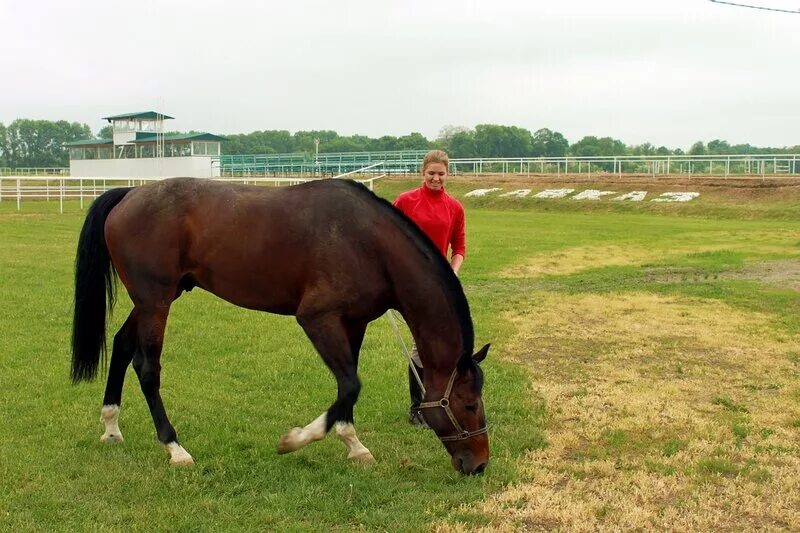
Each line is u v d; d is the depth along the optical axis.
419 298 4.61
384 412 5.93
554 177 44.62
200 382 6.61
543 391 6.48
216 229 4.86
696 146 91.75
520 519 4.04
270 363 7.26
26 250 15.26
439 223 5.56
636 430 5.48
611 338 8.60
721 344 8.26
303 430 4.60
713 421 5.64
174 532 3.86
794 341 8.42
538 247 18.94
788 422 5.65
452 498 4.27
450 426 4.51
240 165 57.81
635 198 37.41
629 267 15.38
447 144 101.38
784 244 19.84
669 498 4.32
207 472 4.70
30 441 5.09
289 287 4.80
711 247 19.12
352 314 4.73
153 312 4.96
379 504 4.24
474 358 4.49
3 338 7.89
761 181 36.19
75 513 4.03
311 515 4.07
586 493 4.37
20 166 128.62
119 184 53.47
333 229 4.67
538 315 10.02
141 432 5.38
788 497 4.28
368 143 108.25
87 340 5.25
